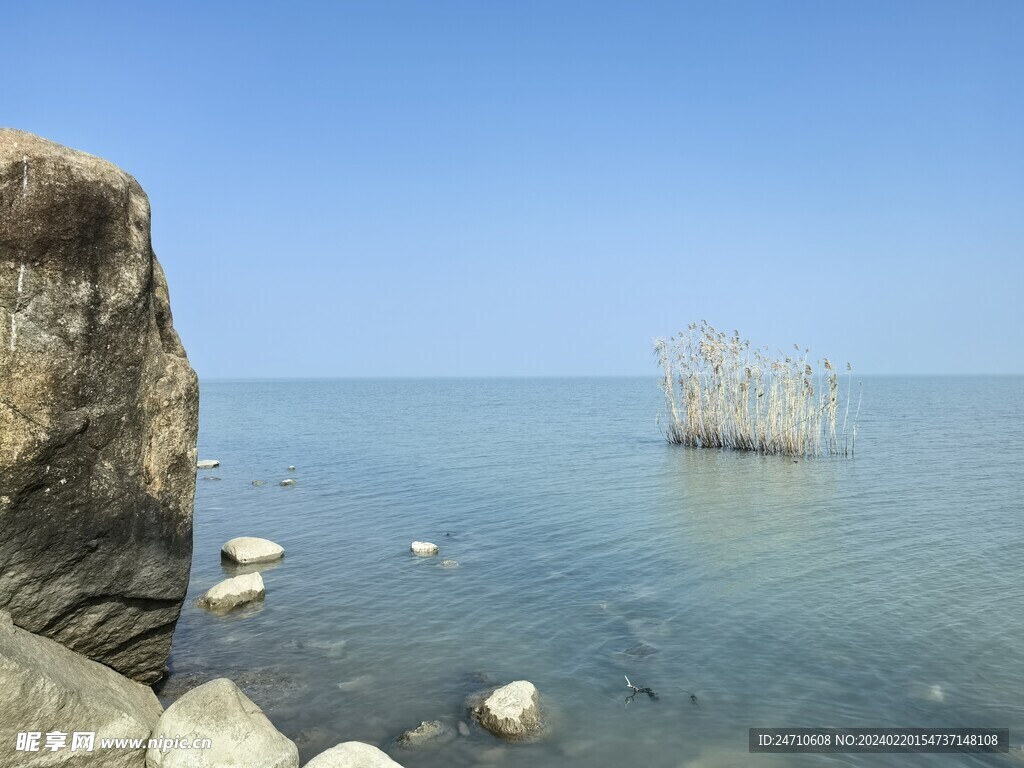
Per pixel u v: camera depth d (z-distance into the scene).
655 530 23.50
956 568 18.39
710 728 10.45
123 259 8.74
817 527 23.55
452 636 14.17
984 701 11.22
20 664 7.41
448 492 31.52
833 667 12.51
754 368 45.91
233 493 31.67
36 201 7.91
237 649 13.47
